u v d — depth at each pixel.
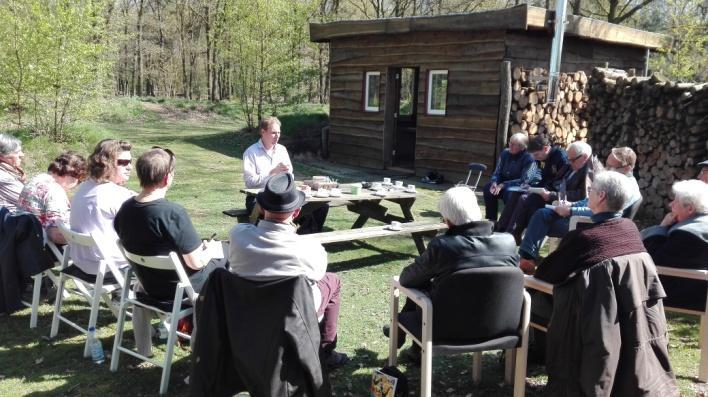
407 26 9.98
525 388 3.17
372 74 11.24
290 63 14.84
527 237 4.90
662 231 3.49
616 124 8.68
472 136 9.52
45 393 3.05
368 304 4.42
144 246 3.04
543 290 2.94
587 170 5.07
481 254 2.69
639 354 2.57
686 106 7.26
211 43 23.97
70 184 4.20
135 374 3.28
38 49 9.91
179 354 3.52
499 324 2.77
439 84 10.08
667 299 3.30
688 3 14.29
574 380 2.63
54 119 10.70
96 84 11.03
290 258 2.62
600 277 2.57
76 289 4.43
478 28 8.96
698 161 7.18
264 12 14.33
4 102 10.30
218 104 21.42
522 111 9.05
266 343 2.51
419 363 3.44
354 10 24.28
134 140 13.55
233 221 6.68
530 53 9.27
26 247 3.81
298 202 2.74
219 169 10.34
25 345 3.62
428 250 2.77
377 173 10.80
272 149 5.89
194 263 3.16
